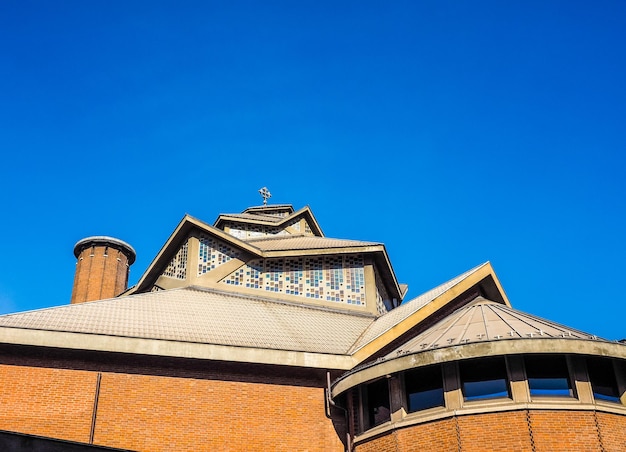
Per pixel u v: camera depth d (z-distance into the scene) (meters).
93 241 34.03
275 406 18.20
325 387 18.88
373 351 19.11
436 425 16.05
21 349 16.78
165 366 17.83
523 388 15.72
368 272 24.64
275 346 18.72
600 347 15.86
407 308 21.67
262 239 27.84
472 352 15.92
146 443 16.83
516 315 17.98
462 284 20.97
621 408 15.83
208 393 17.84
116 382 17.23
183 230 24.67
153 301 20.97
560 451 14.98
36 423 16.20
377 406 17.84
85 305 19.28
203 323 19.64
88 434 16.47
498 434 15.36
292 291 23.88
